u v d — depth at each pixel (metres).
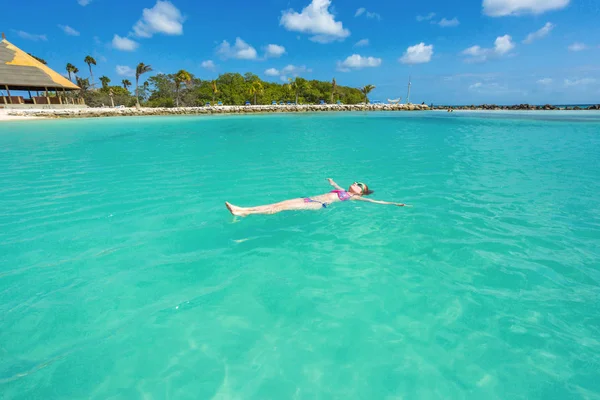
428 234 4.70
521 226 4.98
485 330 2.83
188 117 37.66
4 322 2.87
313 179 7.90
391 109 67.44
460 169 8.99
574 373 2.41
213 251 4.17
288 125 25.45
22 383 2.28
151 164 9.76
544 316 3.00
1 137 16.83
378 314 3.04
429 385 2.32
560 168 9.06
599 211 5.62
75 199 6.30
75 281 3.50
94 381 2.31
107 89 59.72
